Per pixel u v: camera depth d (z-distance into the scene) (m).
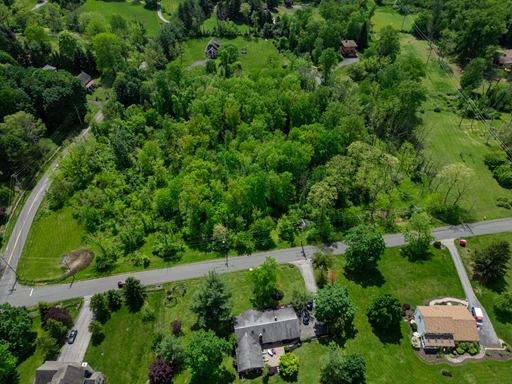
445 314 89.75
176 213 119.94
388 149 146.50
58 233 113.44
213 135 143.88
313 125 139.25
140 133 147.00
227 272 104.44
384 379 81.94
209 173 122.81
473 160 148.25
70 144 142.00
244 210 116.94
